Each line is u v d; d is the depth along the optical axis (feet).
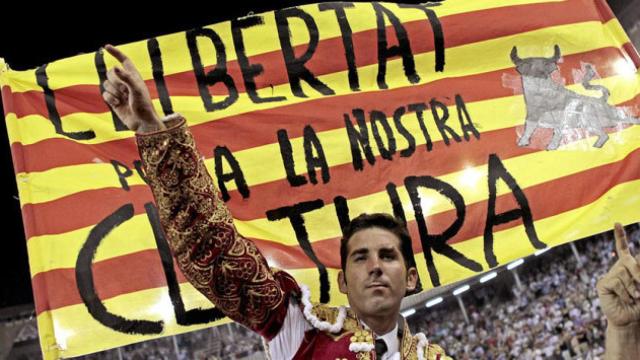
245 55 11.44
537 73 11.89
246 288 5.79
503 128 11.39
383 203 10.66
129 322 9.59
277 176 10.67
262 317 5.94
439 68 11.80
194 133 10.83
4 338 47.88
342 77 11.54
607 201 10.90
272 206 10.51
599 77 11.98
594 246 50.42
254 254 5.87
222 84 11.23
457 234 10.56
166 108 10.93
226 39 11.48
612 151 11.35
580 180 11.05
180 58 11.28
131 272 9.83
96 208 10.10
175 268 9.93
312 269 10.16
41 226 9.88
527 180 10.96
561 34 12.17
